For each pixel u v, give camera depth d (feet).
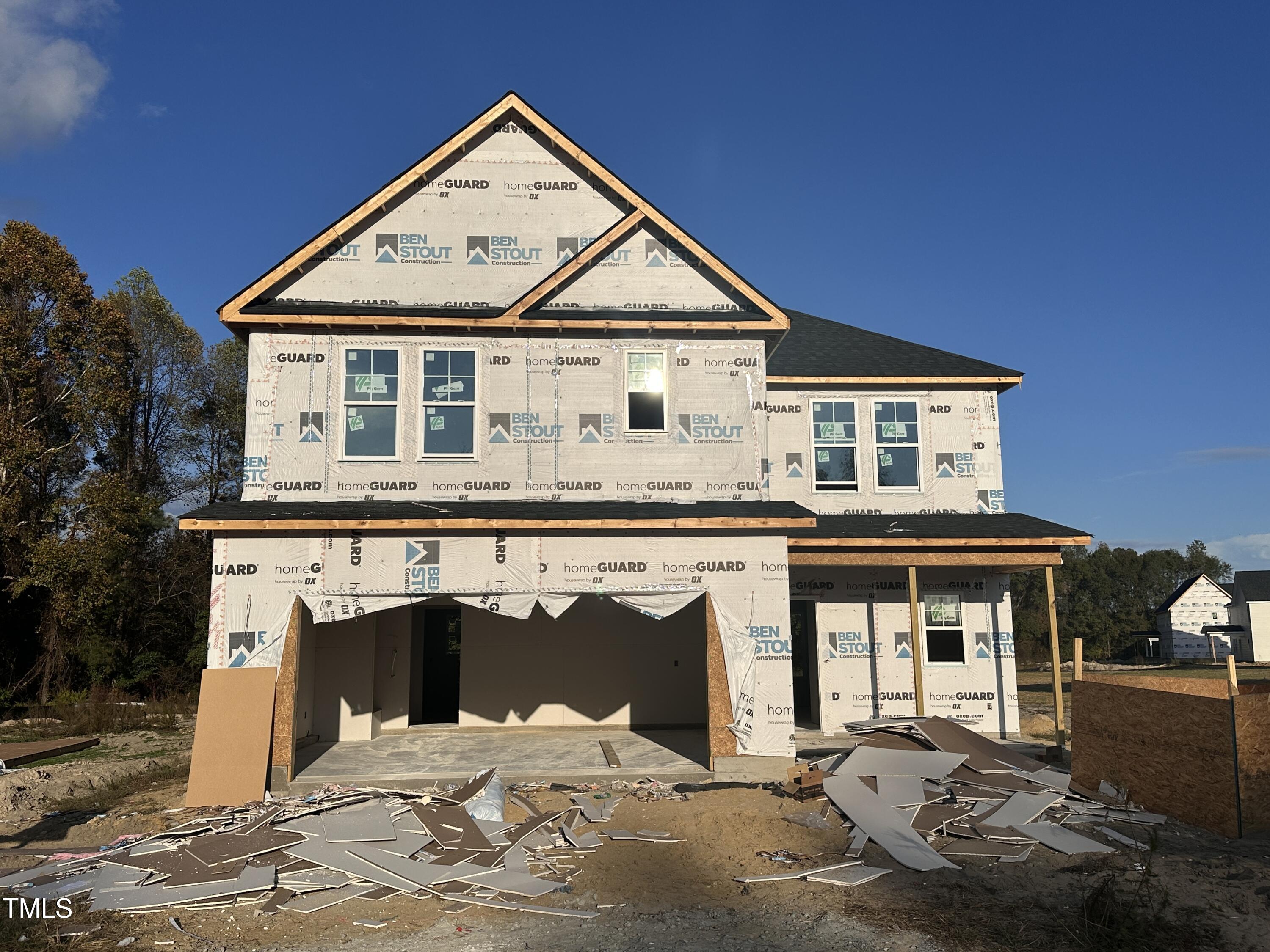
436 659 61.82
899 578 52.75
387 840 27.73
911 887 24.09
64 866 26.58
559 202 47.47
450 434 43.73
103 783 42.06
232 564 38.37
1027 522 50.72
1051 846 27.12
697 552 40.70
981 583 52.70
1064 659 185.98
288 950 20.24
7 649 86.33
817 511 53.67
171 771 44.21
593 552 40.29
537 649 54.44
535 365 44.50
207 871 25.21
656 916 22.16
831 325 64.39
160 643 96.17
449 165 47.26
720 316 45.03
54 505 84.33
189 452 117.60
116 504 84.99
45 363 87.10
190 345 116.78
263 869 25.46
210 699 36.37
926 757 34.06
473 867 25.68
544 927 21.54
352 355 43.83
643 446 44.32
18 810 35.58
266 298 44.91
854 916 21.80
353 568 38.88
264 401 43.01
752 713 39.78
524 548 39.99
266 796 35.73
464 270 46.55
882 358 57.00
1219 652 200.64
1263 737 30.22
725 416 44.83
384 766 41.68
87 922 21.97
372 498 42.93
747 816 30.37
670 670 54.95
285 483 42.50
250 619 38.06
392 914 22.54
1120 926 20.31
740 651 40.19
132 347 96.78
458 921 22.07
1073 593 250.98
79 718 65.82
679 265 46.11
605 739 50.49
